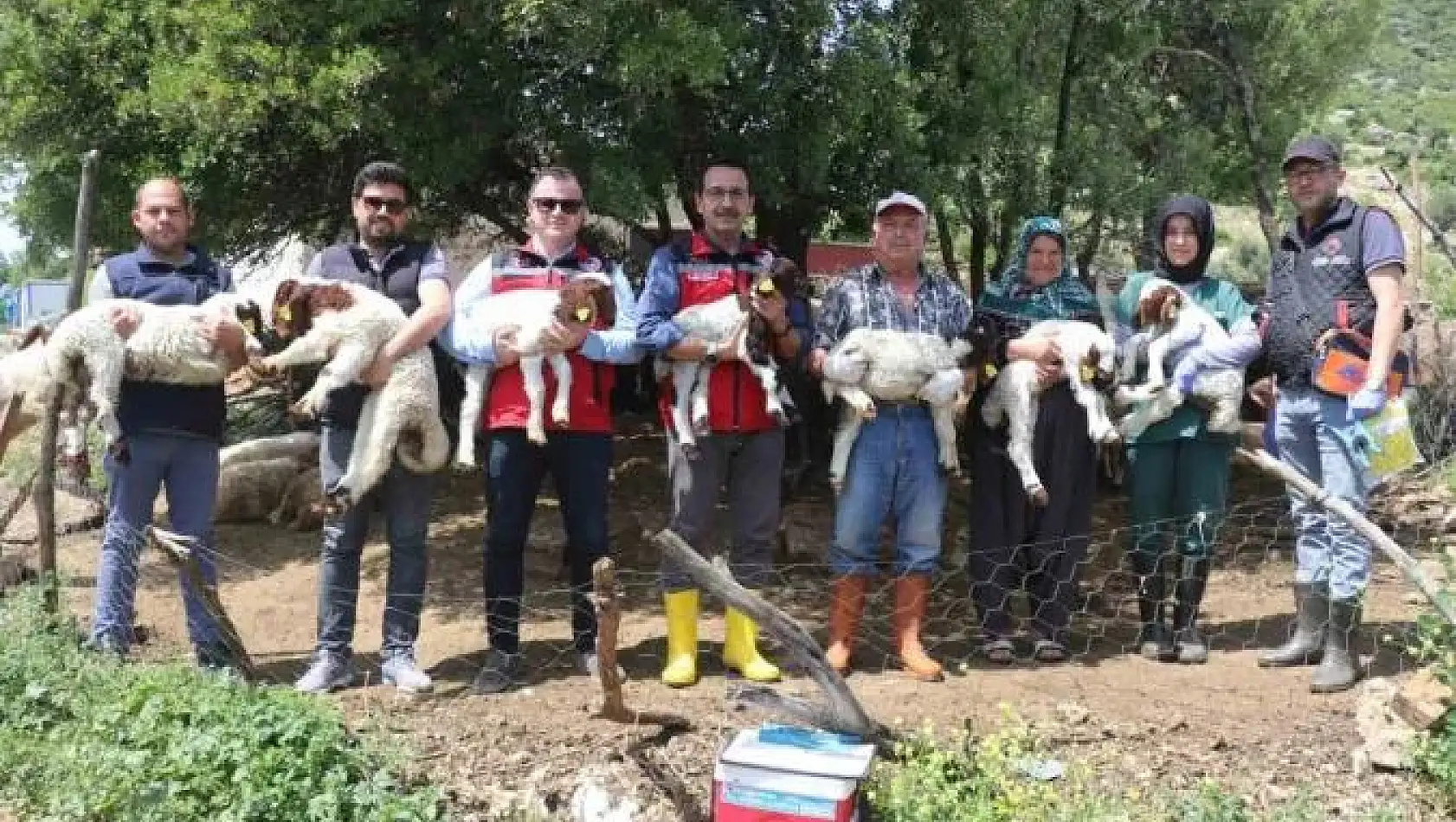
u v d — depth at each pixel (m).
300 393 8.29
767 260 5.49
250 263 9.89
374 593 7.29
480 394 5.41
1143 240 10.48
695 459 5.43
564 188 5.44
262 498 8.95
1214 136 13.93
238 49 6.51
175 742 4.41
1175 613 5.96
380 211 5.41
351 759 4.38
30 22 7.13
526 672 5.67
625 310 5.55
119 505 5.45
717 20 6.80
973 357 5.54
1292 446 5.73
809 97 7.61
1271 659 5.79
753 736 4.40
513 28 6.47
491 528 5.43
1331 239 5.55
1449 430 9.66
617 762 4.66
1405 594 6.98
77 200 8.51
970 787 4.43
